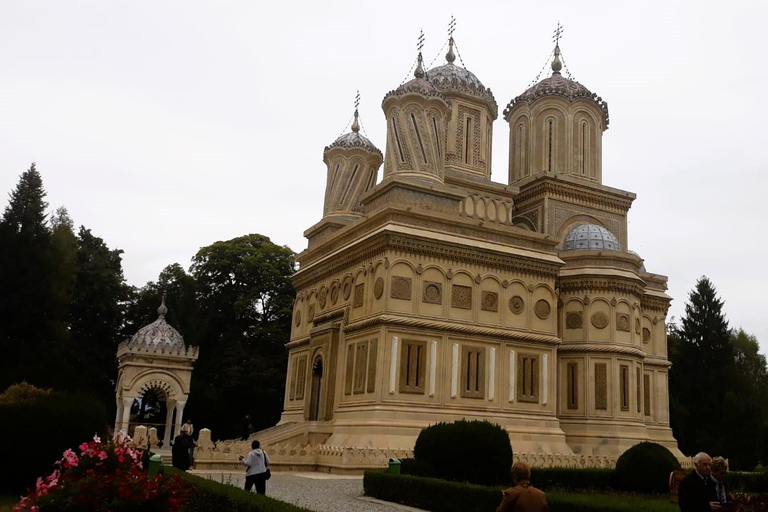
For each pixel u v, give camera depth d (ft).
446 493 53.47
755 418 156.66
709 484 30.63
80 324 163.02
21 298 134.21
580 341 114.52
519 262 106.63
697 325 186.39
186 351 106.42
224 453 84.33
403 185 103.40
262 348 168.04
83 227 172.24
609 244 121.60
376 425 88.99
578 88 142.72
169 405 105.81
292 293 173.78
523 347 104.53
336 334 106.73
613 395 111.24
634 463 69.21
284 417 120.67
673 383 185.26
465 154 128.16
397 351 93.56
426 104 110.73
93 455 37.58
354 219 130.62
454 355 97.96
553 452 100.22
